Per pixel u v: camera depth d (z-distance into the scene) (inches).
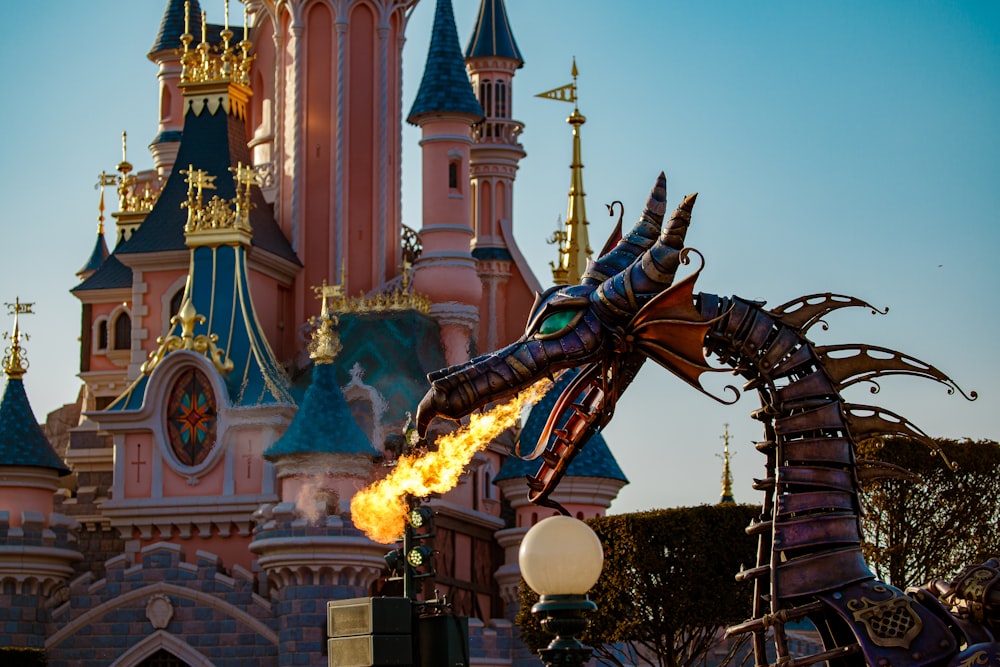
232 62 3599.9
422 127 3503.9
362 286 3553.2
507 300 3912.4
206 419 3056.1
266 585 2787.9
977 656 542.3
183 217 3422.7
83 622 2815.0
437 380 570.6
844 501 569.9
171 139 4045.3
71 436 3376.0
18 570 2812.5
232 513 2999.5
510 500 3235.7
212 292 3181.6
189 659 2758.4
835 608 557.9
